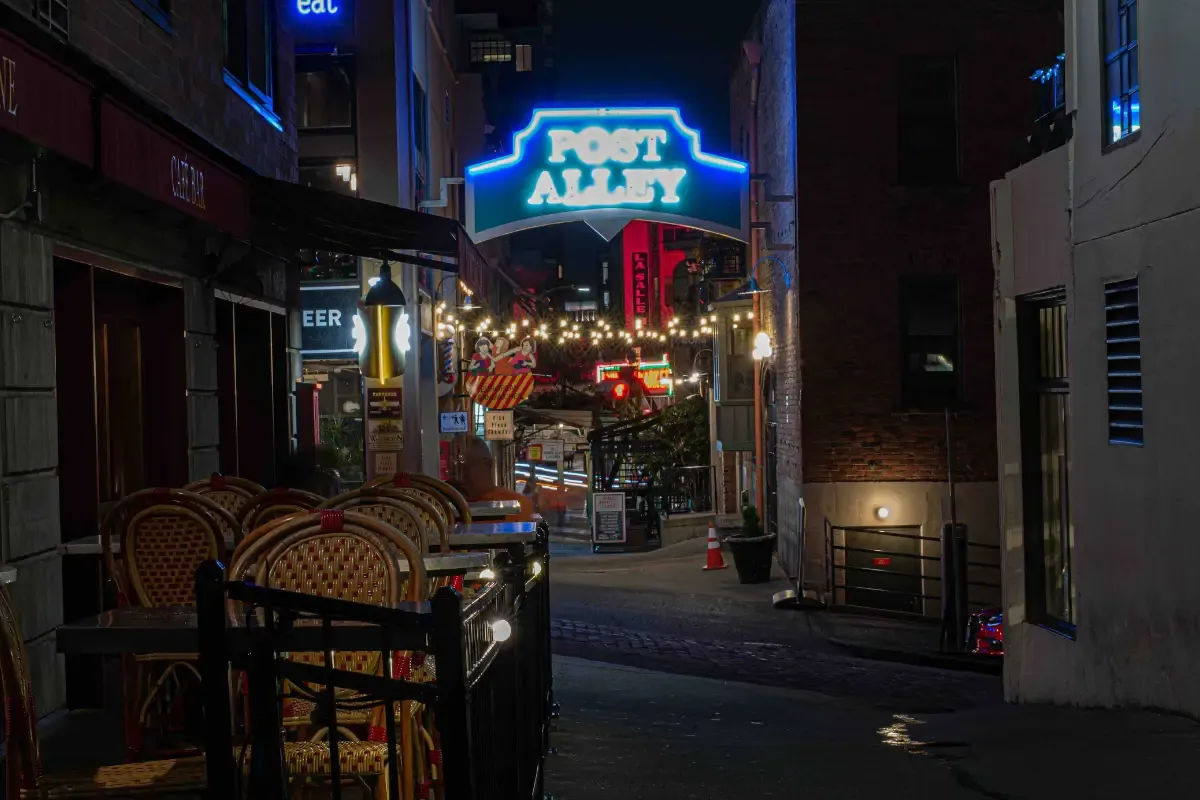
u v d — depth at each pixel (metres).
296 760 4.11
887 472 18.86
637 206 17.95
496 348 27.05
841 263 18.92
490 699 3.81
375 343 18.55
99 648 3.78
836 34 18.83
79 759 6.03
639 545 28.91
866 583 18.81
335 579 4.34
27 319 7.41
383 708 4.38
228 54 12.42
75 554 7.60
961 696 10.90
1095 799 5.37
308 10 22.94
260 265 13.04
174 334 10.48
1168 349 7.44
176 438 10.46
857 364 18.92
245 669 3.72
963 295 18.92
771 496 23.55
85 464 8.42
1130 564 8.03
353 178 22.97
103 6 8.77
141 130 8.40
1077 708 8.91
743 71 25.80
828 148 18.88
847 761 6.54
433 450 26.61
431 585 6.11
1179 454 7.30
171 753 5.84
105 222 8.78
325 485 11.07
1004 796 5.55
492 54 51.16
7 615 3.64
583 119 17.95
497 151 41.94
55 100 6.97
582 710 8.62
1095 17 8.52
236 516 6.62
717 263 25.14
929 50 18.86
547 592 7.19
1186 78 7.16
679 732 7.73
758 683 11.62
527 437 44.44
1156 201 7.59
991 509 18.86
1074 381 8.98
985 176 18.97
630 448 32.38
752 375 24.86
